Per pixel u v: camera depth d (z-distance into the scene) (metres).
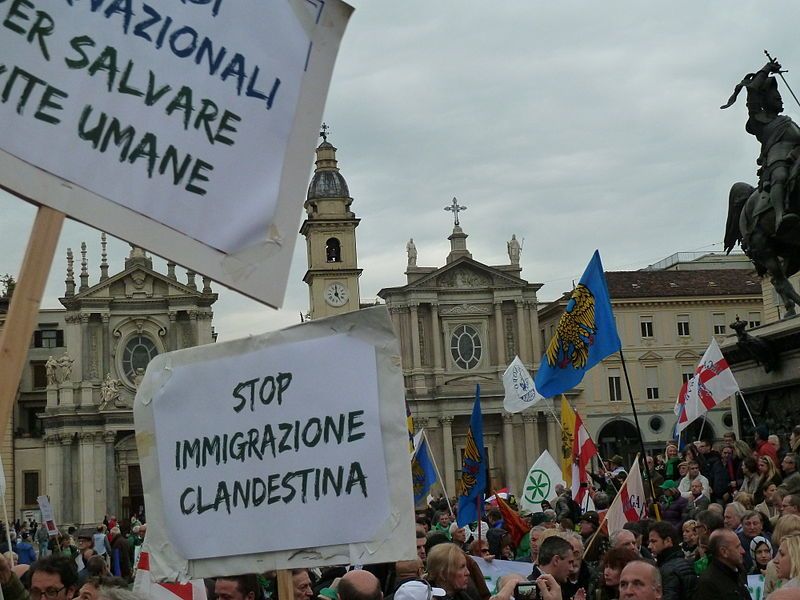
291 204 5.92
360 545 6.71
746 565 12.84
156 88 5.65
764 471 17.39
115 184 5.53
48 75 5.44
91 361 85.56
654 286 103.19
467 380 92.62
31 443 85.12
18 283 5.14
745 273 105.75
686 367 102.12
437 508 33.03
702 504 16.47
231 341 7.03
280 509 6.83
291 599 6.83
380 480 6.73
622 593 7.61
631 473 14.30
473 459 17.69
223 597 7.77
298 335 6.91
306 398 6.85
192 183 5.70
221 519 6.96
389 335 6.82
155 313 86.88
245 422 6.96
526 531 19.59
